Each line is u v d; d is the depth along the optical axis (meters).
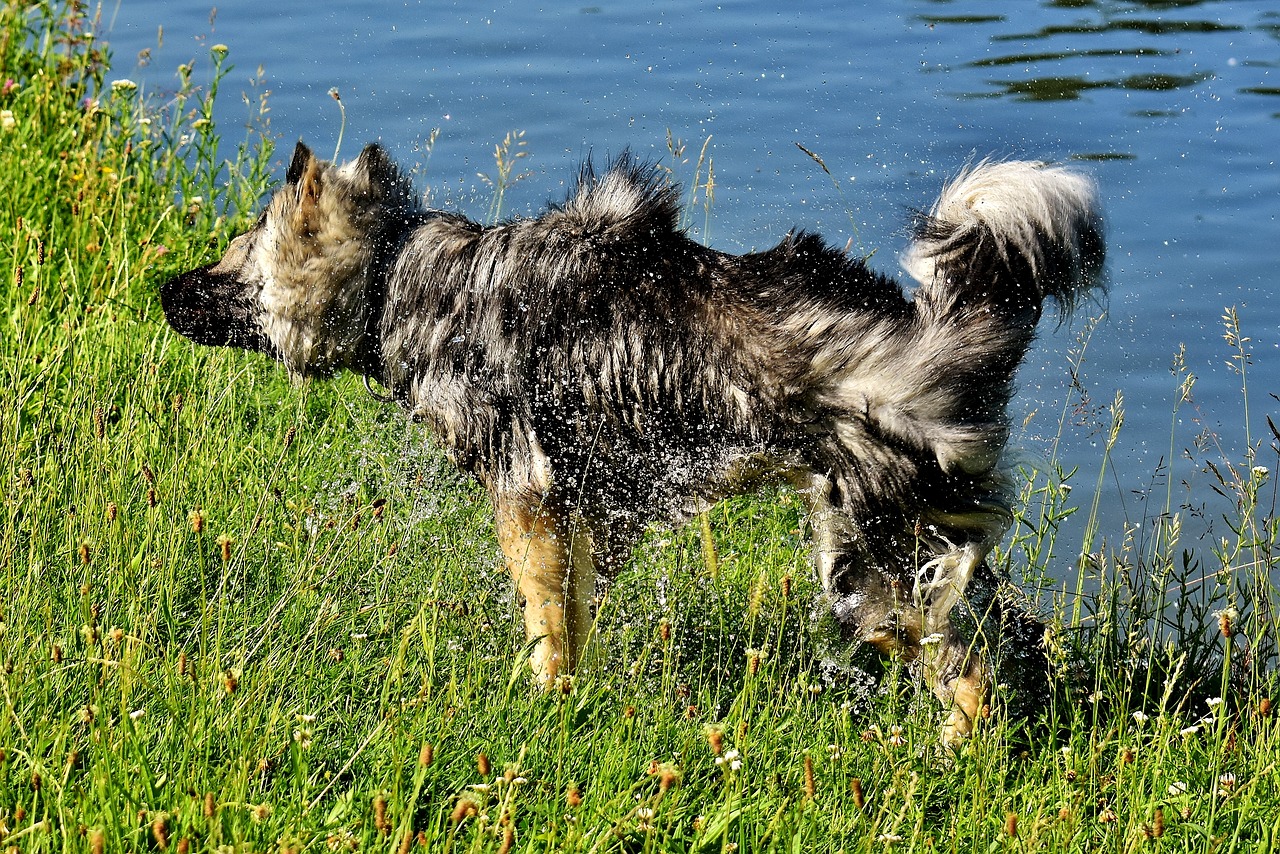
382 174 6.77
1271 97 13.66
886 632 6.13
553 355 6.14
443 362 6.46
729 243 10.68
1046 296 6.12
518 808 4.63
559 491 6.23
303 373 7.10
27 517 5.98
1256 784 5.02
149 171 10.14
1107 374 9.60
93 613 5.02
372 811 4.42
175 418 7.09
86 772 4.49
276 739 4.80
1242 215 11.48
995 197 5.90
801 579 6.58
